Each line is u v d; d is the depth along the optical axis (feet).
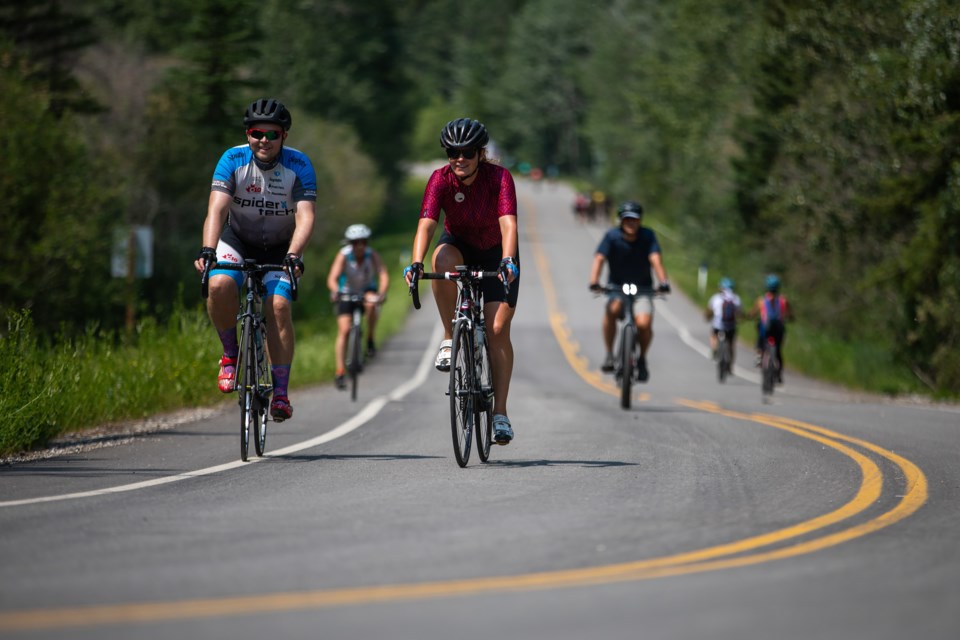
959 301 273.95
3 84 358.23
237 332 109.09
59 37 440.86
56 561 61.62
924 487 93.15
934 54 269.85
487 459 108.17
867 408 196.03
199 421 157.69
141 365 171.94
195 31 510.17
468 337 102.06
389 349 438.40
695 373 352.69
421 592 54.75
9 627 48.39
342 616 50.31
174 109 500.74
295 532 69.87
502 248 99.14
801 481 95.81
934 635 47.57
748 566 61.05
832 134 322.14
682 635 47.39
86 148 379.55
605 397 228.63
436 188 100.78
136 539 67.62
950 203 263.90
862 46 328.49
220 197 102.78
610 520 74.74
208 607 51.83
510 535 69.10
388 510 78.13
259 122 102.06
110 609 51.55
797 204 337.31
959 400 266.16
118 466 104.53
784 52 356.79
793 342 409.08
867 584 57.00
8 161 332.80
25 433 117.50
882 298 322.34
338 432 140.56
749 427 147.54
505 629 48.26
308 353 299.38
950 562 62.80
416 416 169.07
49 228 330.13
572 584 56.49
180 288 203.62
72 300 344.08
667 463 107.34
